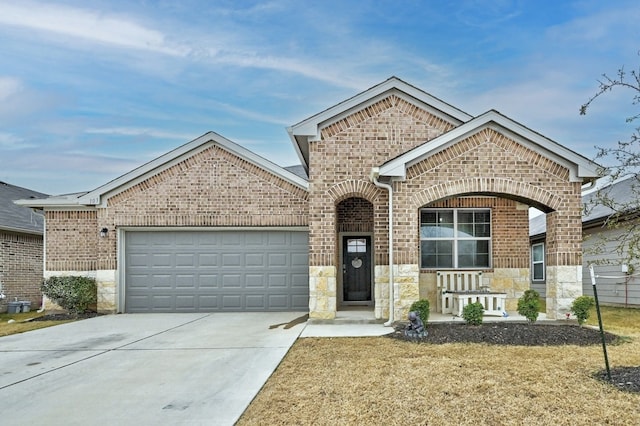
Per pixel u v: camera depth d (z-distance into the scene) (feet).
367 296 47.21
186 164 45.57
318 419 15.37
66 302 43.47
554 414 15.60
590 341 27.89
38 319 42.98
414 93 38.55
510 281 41.45
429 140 35.76
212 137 44.98
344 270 47.34
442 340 28.30
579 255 33.83
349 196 38.47
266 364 23.20
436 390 18.24
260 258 45.88
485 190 34.17
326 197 37.68
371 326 34.86
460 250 42.11
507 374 20.43
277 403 17.03
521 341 27.78
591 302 32.42
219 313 44.65
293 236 45.88
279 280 45.70
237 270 45.91
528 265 41.55
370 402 16.96
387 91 38.68
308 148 40.16
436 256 42.06
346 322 36.24
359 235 46.47
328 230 37.37
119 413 16.48
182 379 20.84
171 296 45.96
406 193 34.58
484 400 17.03
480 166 34.42
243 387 19.26
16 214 57.88
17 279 54.29
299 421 15.23
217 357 25.14
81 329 36.17
